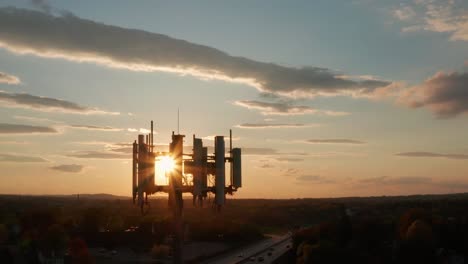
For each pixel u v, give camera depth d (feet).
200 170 90.07
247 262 444.14
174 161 90.07
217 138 91.40
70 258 390.63
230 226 595.88
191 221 588.50
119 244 484.33
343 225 437.99
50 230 397.39
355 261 366.84
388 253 395.34
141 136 91.15
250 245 587.27
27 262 360.89
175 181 89.76
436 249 387.14
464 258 380.17
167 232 488.02
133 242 485.15
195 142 90.02
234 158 95.25
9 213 521.65
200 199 89.97
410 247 370.12
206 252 489.26
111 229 521.65
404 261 370.12
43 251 381.19
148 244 481.46
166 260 416.46
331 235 437.17
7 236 413.18
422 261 366.84
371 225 427.74
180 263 88.33
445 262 373.61
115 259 419.13
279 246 573.33
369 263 368.27
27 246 374.22
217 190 90.74
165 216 503.20
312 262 366.43
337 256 364.79
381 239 421.59
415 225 380.37
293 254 468.75
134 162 91.91
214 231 586.86
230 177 95.04
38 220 477.77
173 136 90.63
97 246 482.28
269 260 457.27
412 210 444.55
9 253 354.54
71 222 512.63
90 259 399.03
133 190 91.91
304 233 469.98
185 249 505.66
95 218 525.34
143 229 492.95
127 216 583.99
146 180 90.12
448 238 403.54
